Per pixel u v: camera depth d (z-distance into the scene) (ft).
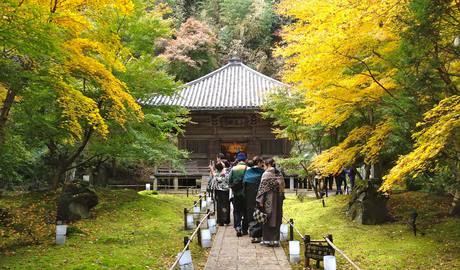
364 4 25.45
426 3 23.49
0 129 32.68
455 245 30.94
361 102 35.32
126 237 37.96
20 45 24.45
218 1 190.19
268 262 27.84
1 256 29.86
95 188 65.16
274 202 31.86
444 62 28.30
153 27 56.08
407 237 34.78
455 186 38.96
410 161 23.95
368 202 42.14
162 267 28.27
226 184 42.55
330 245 25.44
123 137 56.39
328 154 41.14
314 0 29.84
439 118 23.73
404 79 30.63
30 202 52.29
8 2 23.31
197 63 152.97
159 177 104.32
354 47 29.35
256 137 107.86
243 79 117.70
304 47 30.91
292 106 62.34
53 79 28.53
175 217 51.75
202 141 108.88
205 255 31.45
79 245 33.68
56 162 61.36
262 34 176.86
